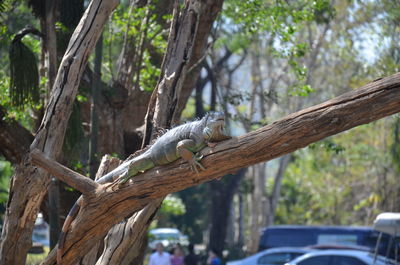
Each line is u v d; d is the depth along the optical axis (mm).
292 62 14273
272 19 13773
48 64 10055
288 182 40781
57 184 10789
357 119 5539
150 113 8781
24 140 11078
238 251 32906
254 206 30062
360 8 24109
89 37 8391
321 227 23750
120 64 13188
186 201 38438
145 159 6438
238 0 13695
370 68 21281
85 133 12906
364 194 34938
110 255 8148
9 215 8156
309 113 5691
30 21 15227
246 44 21281
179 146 6094
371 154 28531
